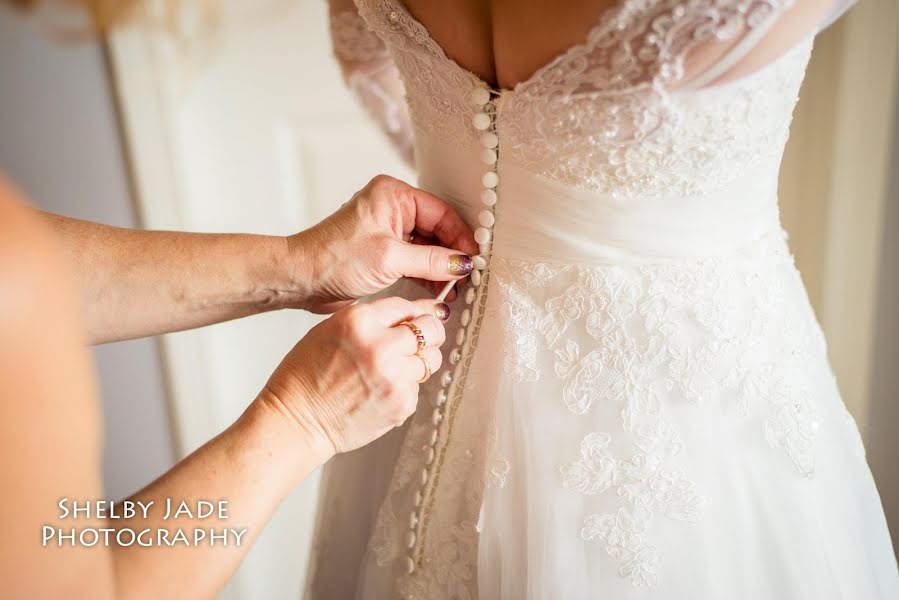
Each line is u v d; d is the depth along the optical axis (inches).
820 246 54.4
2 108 56.6
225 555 20.6
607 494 24.6
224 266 29.4
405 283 32.1
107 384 66.1
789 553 24.9
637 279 24.9
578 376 25.0
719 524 24.6
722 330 24.8
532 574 25.1
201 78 59.9
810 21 21.4
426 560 29.0
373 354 23.3
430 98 26.9
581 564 24.8
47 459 13.6
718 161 23.1
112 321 29.4
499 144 25.2
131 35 55.8
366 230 28.5
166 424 69.5
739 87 21.7
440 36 25.0
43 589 14.2
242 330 68.7
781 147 25.4
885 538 30.5
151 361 67.0
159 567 19.5
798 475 25.1
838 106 49.1
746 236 26.3
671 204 24.0
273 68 60.6
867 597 27.5
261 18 58.6
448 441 28.4
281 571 73.6
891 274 48.5
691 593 24.3
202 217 64.3
